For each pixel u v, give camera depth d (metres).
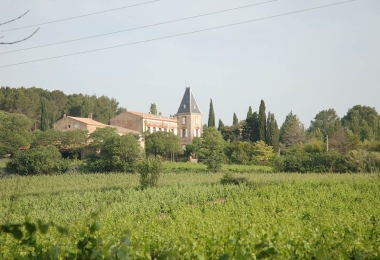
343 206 25.48
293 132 109.50
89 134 75.19
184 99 112.56
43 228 5.89
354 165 57.00
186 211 24.09
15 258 6.56
